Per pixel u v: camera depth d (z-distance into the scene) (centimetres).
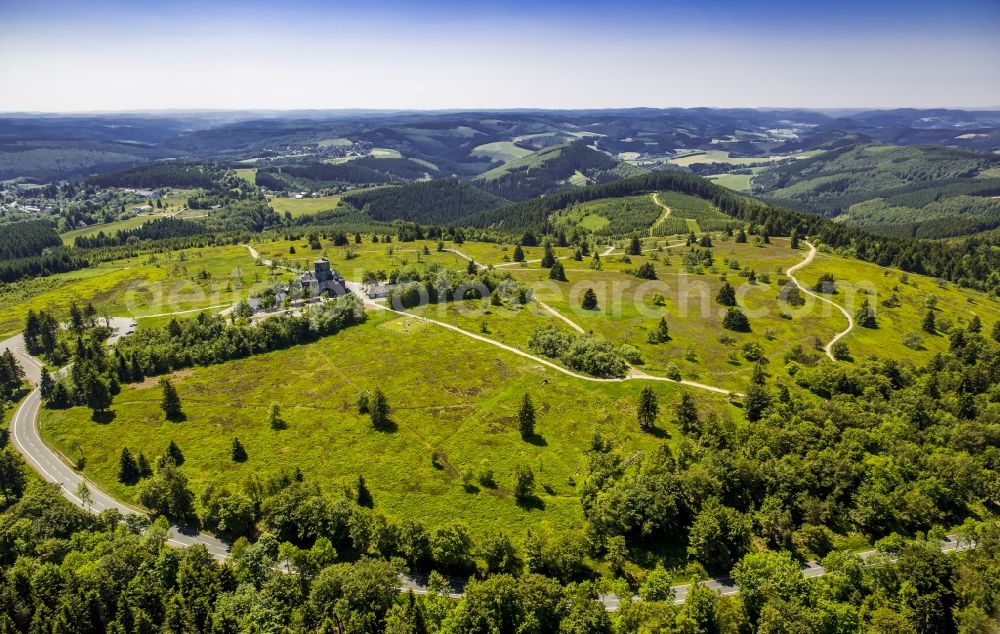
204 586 10131
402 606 9800
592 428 15388
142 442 15312
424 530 11425
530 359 19150
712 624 9694
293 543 11756
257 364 19438
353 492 12975
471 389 17325
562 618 9806
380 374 18425
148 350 19062
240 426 15862
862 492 12244
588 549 11412
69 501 13162
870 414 14975
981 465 13038
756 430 14175
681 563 11338
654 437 14962
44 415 16775
